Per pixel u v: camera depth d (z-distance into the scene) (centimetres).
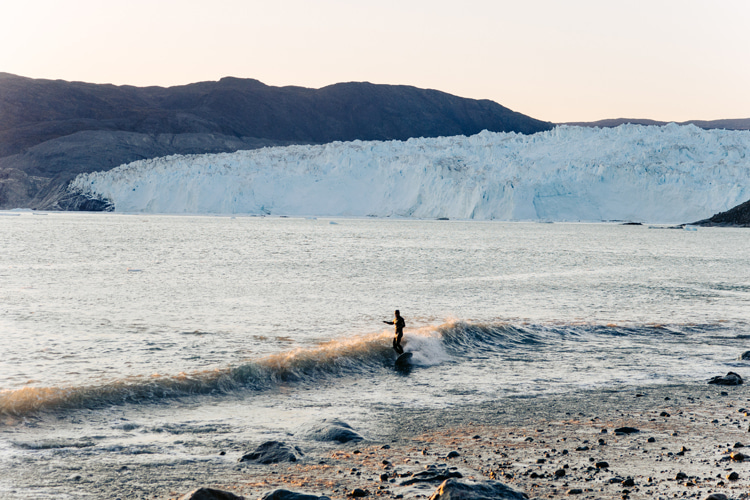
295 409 1595
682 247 12212
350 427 1412
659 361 2281
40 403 1491
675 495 978
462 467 1132
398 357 2170
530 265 7112
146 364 2130
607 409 1614
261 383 1836
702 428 1437
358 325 3019
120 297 4019
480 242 12431
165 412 1541
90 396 1571
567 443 1311
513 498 909
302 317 3256
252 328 2903
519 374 2053
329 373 1998
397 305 3769
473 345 2475
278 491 917
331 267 6378
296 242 11094
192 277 5291
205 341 2570
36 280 4969
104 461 1177
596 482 1046
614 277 5897
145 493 1017
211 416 1519
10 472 1105
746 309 3778
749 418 1535
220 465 1157
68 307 3572
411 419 1506
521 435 1373
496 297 4225
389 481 1058
